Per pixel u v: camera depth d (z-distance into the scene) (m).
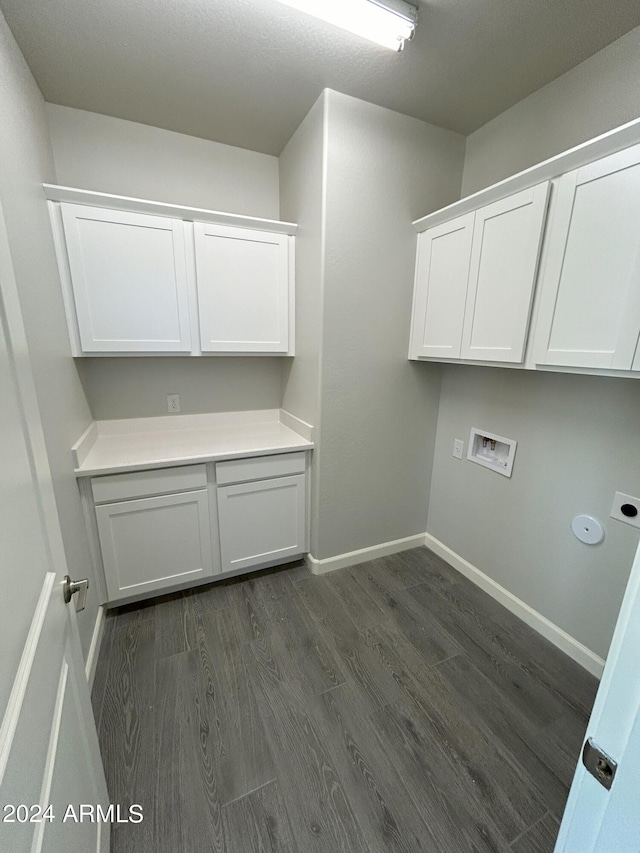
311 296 1.89
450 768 1.19
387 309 1.96
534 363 1.38
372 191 1.77
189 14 1.23
